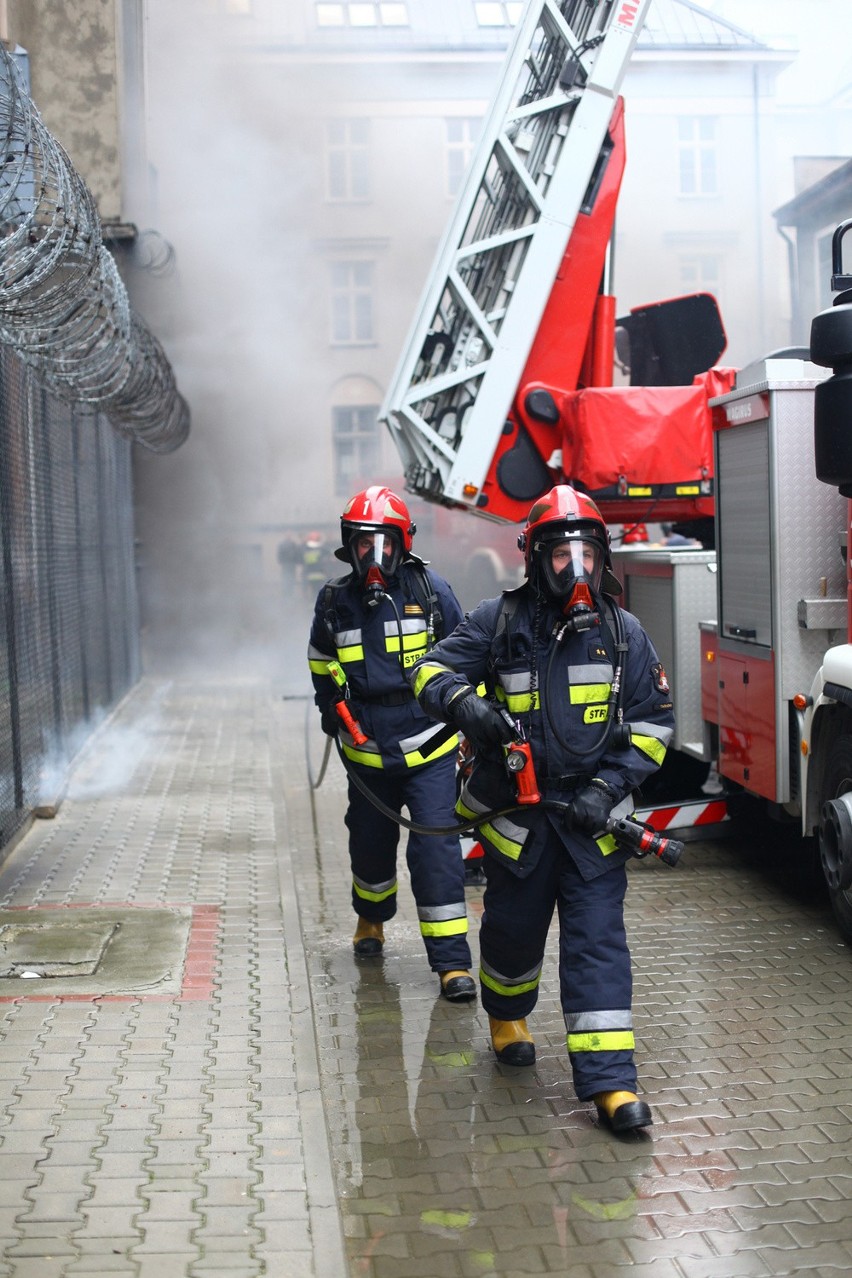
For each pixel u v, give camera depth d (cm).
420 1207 319
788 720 560
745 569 595
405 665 486
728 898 608
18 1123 352
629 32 771
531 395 778
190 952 512
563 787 373
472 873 662
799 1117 367
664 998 472
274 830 746
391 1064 416
